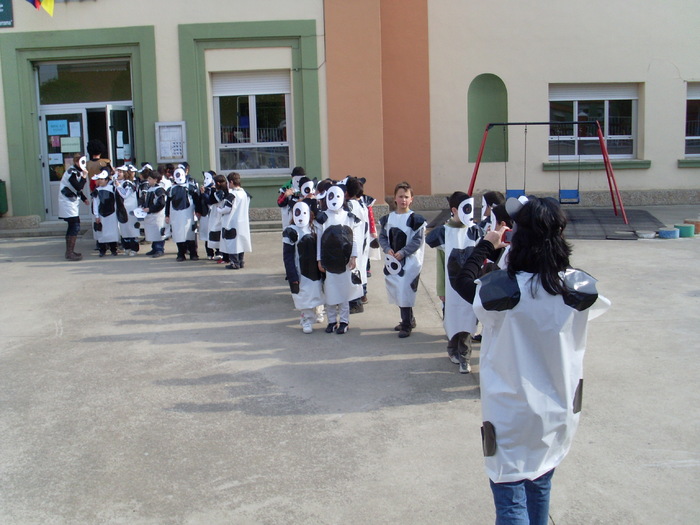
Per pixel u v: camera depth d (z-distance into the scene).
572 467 4.40
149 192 11.81
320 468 4.49
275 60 14.80
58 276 10.52
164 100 14.84
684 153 17.33
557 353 2.98
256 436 4.97
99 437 5.01
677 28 16.89
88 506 4.09
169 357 6.76
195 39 14.71
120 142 15.41
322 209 7.81
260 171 15.29
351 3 14.54
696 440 4.73
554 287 2.94
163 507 4.06
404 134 17.19
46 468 4.57
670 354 6.42
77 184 11.72
